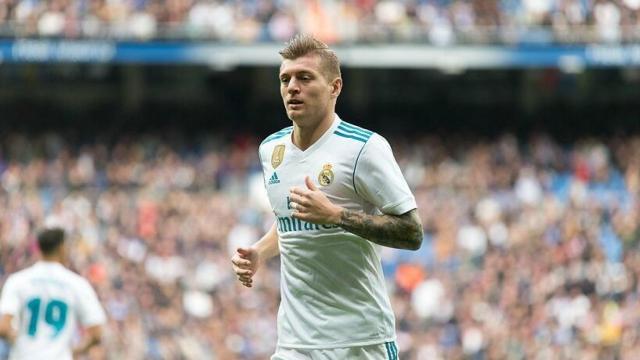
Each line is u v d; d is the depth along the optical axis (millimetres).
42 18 28062
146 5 28516
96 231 23281
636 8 28781
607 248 23922
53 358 8992
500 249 23438
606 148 30516
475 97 33344
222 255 22609
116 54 28297
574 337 20453
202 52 28422
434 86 33406
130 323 19781
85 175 27156
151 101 32844
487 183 27297
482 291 21625
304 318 5688
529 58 28641
